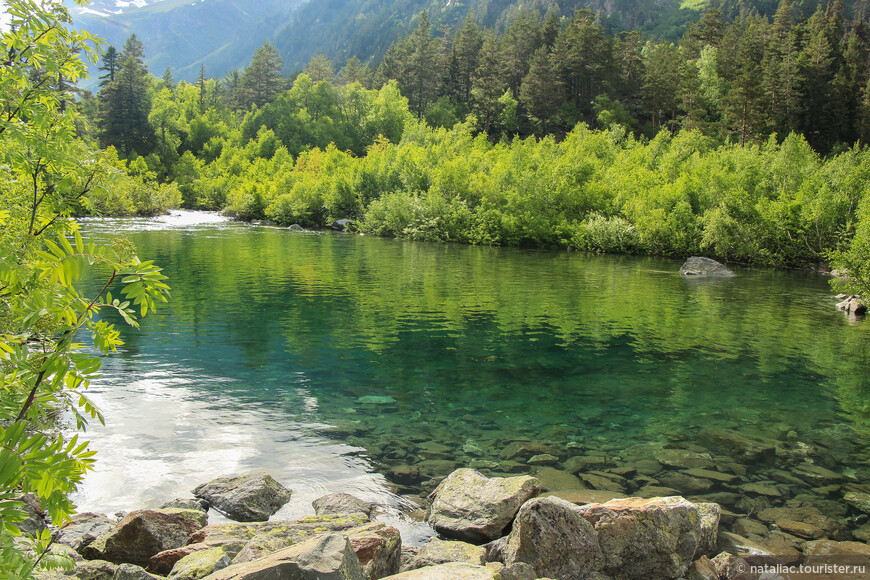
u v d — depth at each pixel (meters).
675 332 19.52
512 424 11.00
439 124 119.69
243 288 25.14
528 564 6.25
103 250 3.39
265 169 97.88
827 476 8.95
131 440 9.57
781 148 54.78
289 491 8.21
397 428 10.62
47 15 4.46
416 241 57.03
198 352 15.18
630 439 10.38
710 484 8.59
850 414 11.88
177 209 88.50
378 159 76.06
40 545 3.14
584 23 112.62
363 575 5.34
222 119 139.12
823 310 24.45
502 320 20.56
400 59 146.25
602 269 37.41
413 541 7.18
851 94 84.62
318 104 130.88
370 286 27.02
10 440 2.72
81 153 5.14
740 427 11.07
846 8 159.00
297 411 11.27
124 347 15.38
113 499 7.80
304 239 52.72
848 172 42.69
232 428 10.29
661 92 99.69
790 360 16.17
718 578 6.45
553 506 6.55
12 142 4.65
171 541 6.75
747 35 105.81
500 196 58.16
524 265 38.38
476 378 13.87
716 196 48.50
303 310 20.97
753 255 44.47
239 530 6.82
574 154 65.62
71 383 3.40
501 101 113.12
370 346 16.45
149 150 108.19
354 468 8.99
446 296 25.05
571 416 11.51
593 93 114.81
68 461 2.83
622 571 6.51
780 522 7.54
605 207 55.53
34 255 3.77
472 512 7.50
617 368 15.09
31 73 4.83
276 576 4.71
